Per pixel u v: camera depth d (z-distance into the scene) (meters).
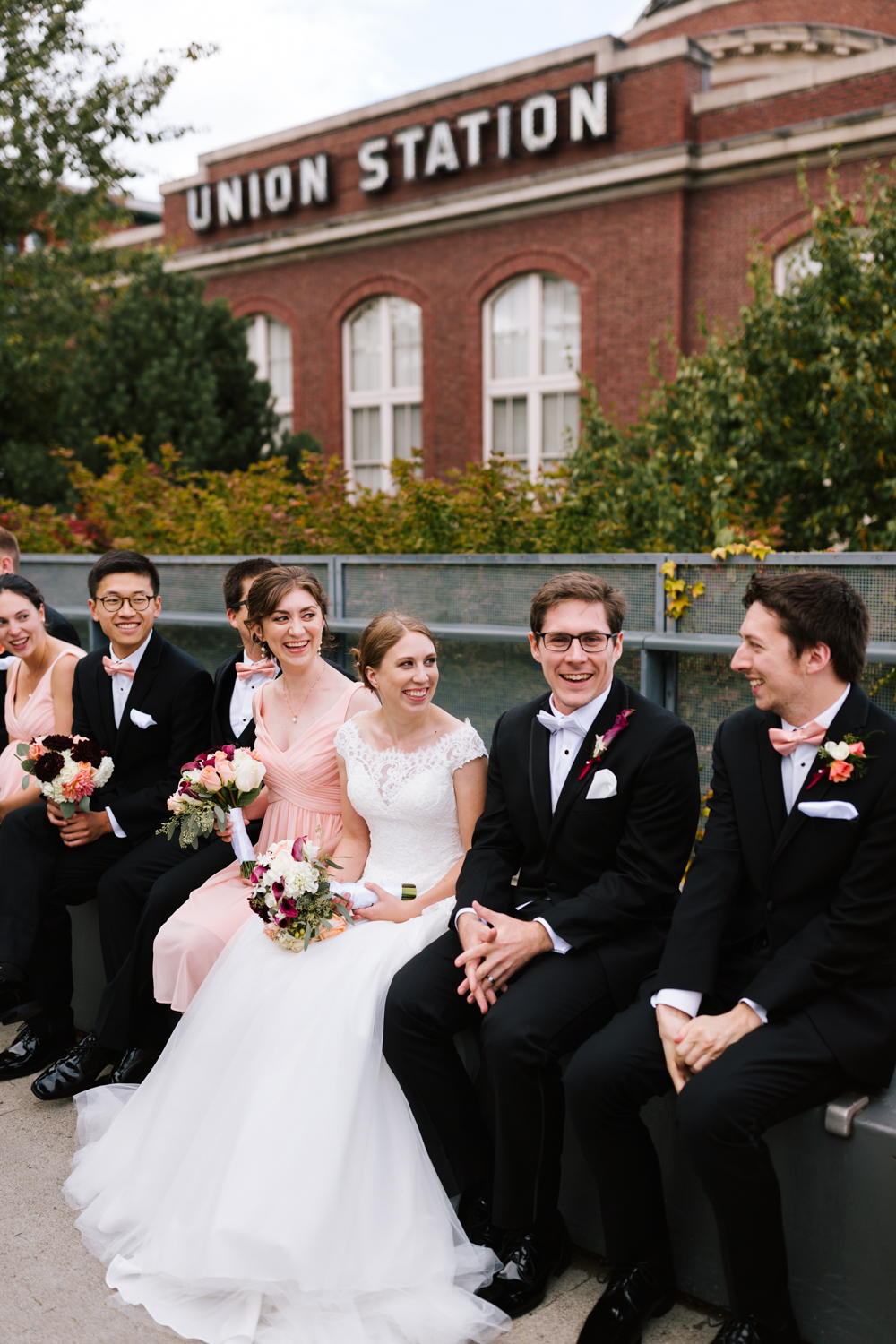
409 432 14.66
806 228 10.99
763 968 2.07
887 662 2.88
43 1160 2.78
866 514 5.66
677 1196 2.18
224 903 2.95
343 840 2.96
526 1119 2.17
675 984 2.12
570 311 12.94
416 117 13.73
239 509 6.65
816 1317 2.01
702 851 2.27
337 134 14.54
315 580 3.14
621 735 2.45
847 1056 1.97
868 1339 1.95
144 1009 3.03
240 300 15.95
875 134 10.41
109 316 11.09
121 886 3.18
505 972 2.34
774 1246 1.94
